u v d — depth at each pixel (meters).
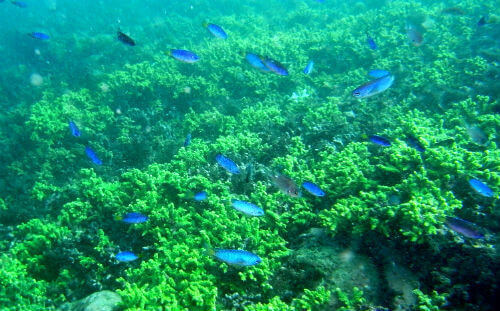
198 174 1.00
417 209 0.64
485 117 1.03
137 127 1.31
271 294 0.69
